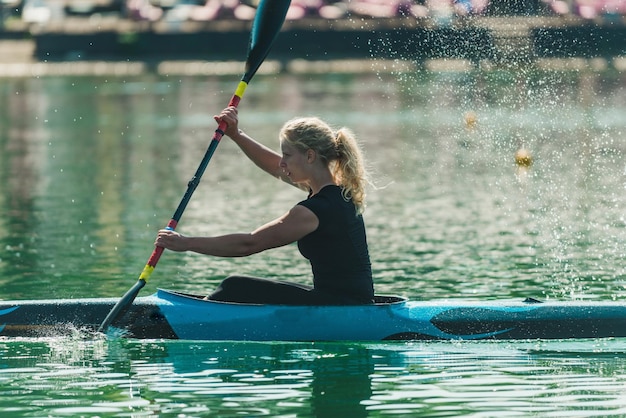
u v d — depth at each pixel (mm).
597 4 116875
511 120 79812
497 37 88500
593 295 28359
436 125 78938
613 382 20281
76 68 141625
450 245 36281
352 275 23406
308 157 22984
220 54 147000
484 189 49750
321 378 20609
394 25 137375
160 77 129125
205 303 23641
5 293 28953
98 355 22344
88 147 68688
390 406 18906
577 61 108250
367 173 23578
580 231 38719
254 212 43219
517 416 18312
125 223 40844
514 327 23531
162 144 69875
